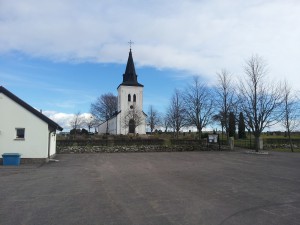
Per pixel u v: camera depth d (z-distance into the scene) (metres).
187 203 9.59
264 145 40.12
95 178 15.06
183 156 29.28
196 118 47.47
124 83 75.06
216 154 31.66
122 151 36.22
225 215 8.20
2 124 23.39
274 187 12.47
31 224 7.45
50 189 12.10
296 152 33.97
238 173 16.83
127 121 73.19
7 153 22.50
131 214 8.33
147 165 21.20
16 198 10.42
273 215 8.20
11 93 23.47
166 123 78.12
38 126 23.75
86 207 9.12
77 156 29.81
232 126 52.28
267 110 32.72
